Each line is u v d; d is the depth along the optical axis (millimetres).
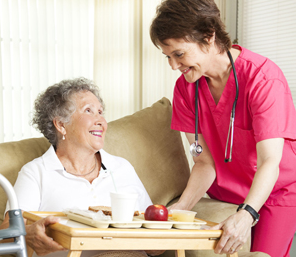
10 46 3025
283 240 1549
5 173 1458
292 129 1335
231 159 1510
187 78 1392
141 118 1900
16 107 3057
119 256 1152
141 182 1622
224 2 3096
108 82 3363
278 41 2840
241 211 1166
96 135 1428
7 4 2980
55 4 3244
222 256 1481
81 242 874
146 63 3211
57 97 1434
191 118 1640
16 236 830
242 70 1425
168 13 1247
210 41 1320
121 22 3299
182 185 1893
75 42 3359
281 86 1378
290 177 1513
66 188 1383
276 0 2836
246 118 1455
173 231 967
